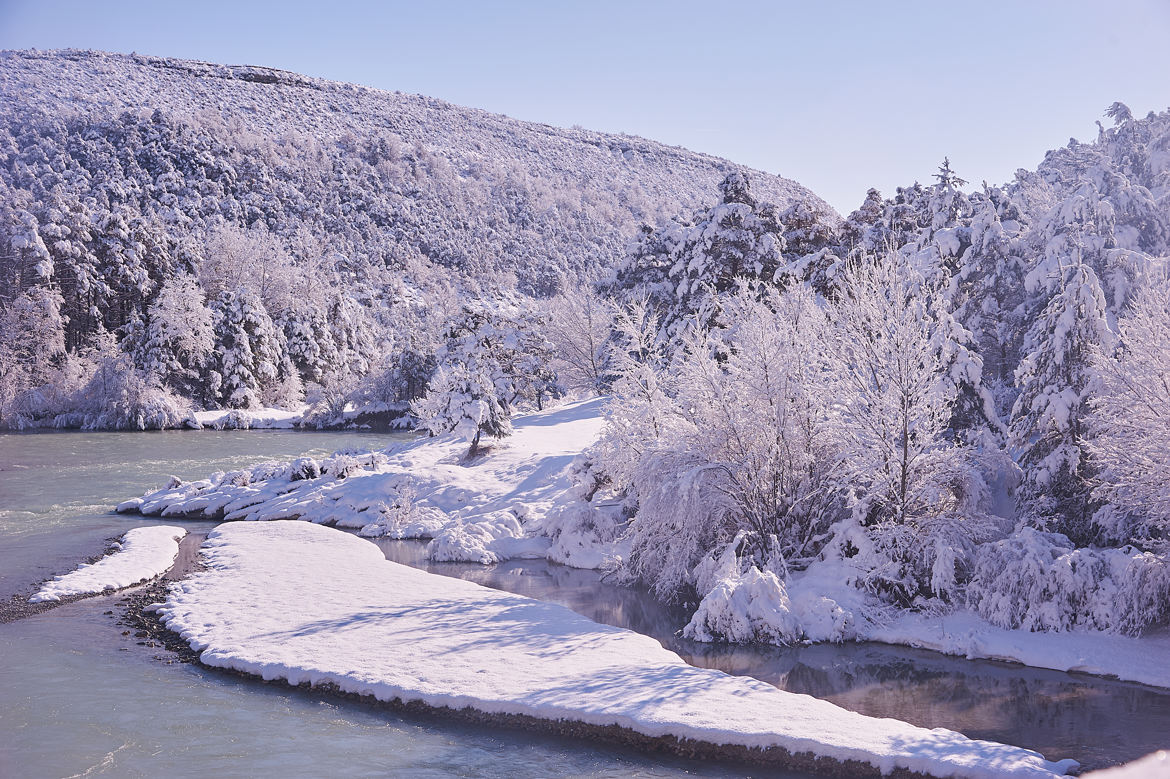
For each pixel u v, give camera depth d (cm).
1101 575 1561
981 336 3011
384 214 18150
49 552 2280
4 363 6172
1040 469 1831
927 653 1536
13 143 15138
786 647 1571
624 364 2330
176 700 1287
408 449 3628
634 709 1182
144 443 5288
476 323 4391
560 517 2480
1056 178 5025
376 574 2036
